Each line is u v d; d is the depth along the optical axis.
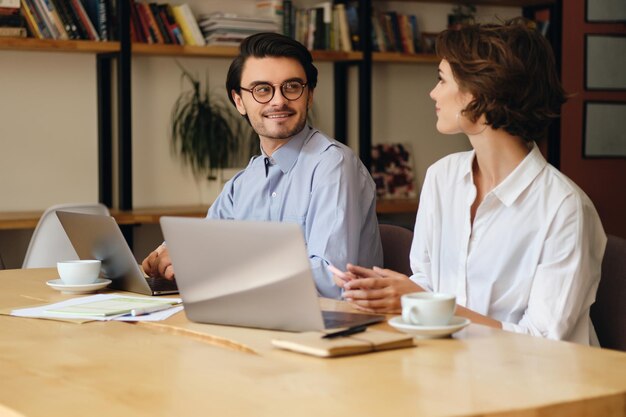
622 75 6.20
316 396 1.34
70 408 1.31
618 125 6.21
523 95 2.04
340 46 5.20
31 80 4.77
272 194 2.84
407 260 2.78
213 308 1.91
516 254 2.12
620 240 2.12
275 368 1.52
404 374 1.47
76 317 2.05
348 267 2.04
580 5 6.07
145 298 2.29
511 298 2.13
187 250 1.91
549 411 1.29
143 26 4.70
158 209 4.79
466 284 2.21
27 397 1.38
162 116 5.04
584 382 1.41
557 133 5.78
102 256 2.50
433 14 5.71
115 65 4.89
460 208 2.26
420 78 5.76
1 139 4.73
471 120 2.09
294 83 2.74
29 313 2.11
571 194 2.07
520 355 1.59
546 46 2.08
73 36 4.52
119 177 4.71
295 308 1.79
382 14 5.36
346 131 5.52
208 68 5.14
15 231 4.77
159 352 1.68
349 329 1.72
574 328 2.06
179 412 1.28
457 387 1.38
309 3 5.42
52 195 4.86
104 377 1.49
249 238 1.81
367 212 2.79
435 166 2.37
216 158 5.03
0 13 4.33
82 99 4.89
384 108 5.65
